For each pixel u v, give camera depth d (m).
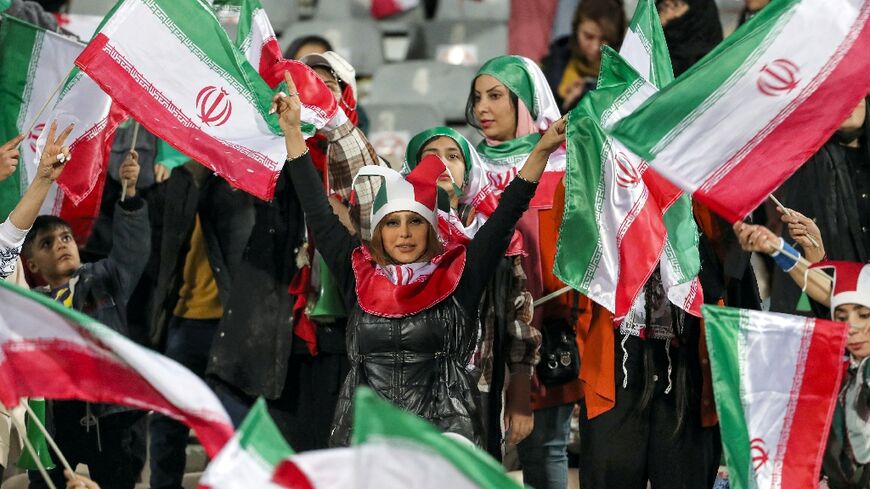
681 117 21.38
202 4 23.88
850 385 21.42
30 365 18.66
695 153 21.36
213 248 27.45
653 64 24.22
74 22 36.56
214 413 18.08
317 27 46.69
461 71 45.34
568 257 22.67
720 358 20.56
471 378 21.67
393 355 21.41
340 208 24.08
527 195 21.72
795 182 26.73
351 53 46.25
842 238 26.41
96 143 25.52
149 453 29.38
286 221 24.91
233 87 23.78
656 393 22.86
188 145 23.53
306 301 24.58
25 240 25.95
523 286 23.50
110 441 26.31
